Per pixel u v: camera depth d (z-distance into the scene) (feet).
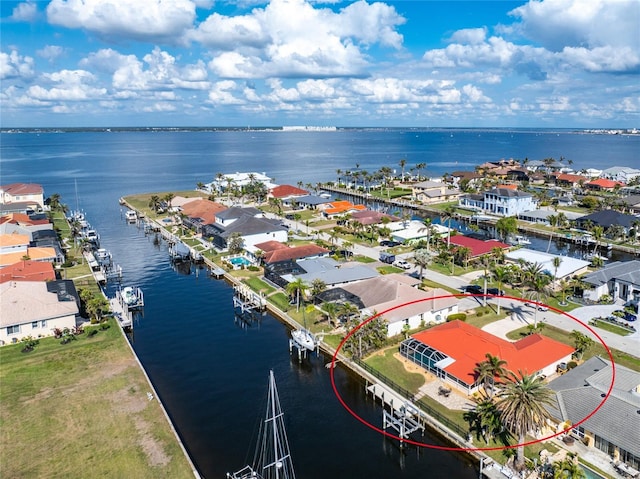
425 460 178.09
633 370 219.61
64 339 266.57
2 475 162.81
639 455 155.22
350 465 176.76
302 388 229.45
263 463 177.27
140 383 222.69
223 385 232.73
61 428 188.44
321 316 301.22
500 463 168.35
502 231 481.46
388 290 295.69
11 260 388.98
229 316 317.22
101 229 577.43
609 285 321.93
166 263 440.04
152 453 174.29
